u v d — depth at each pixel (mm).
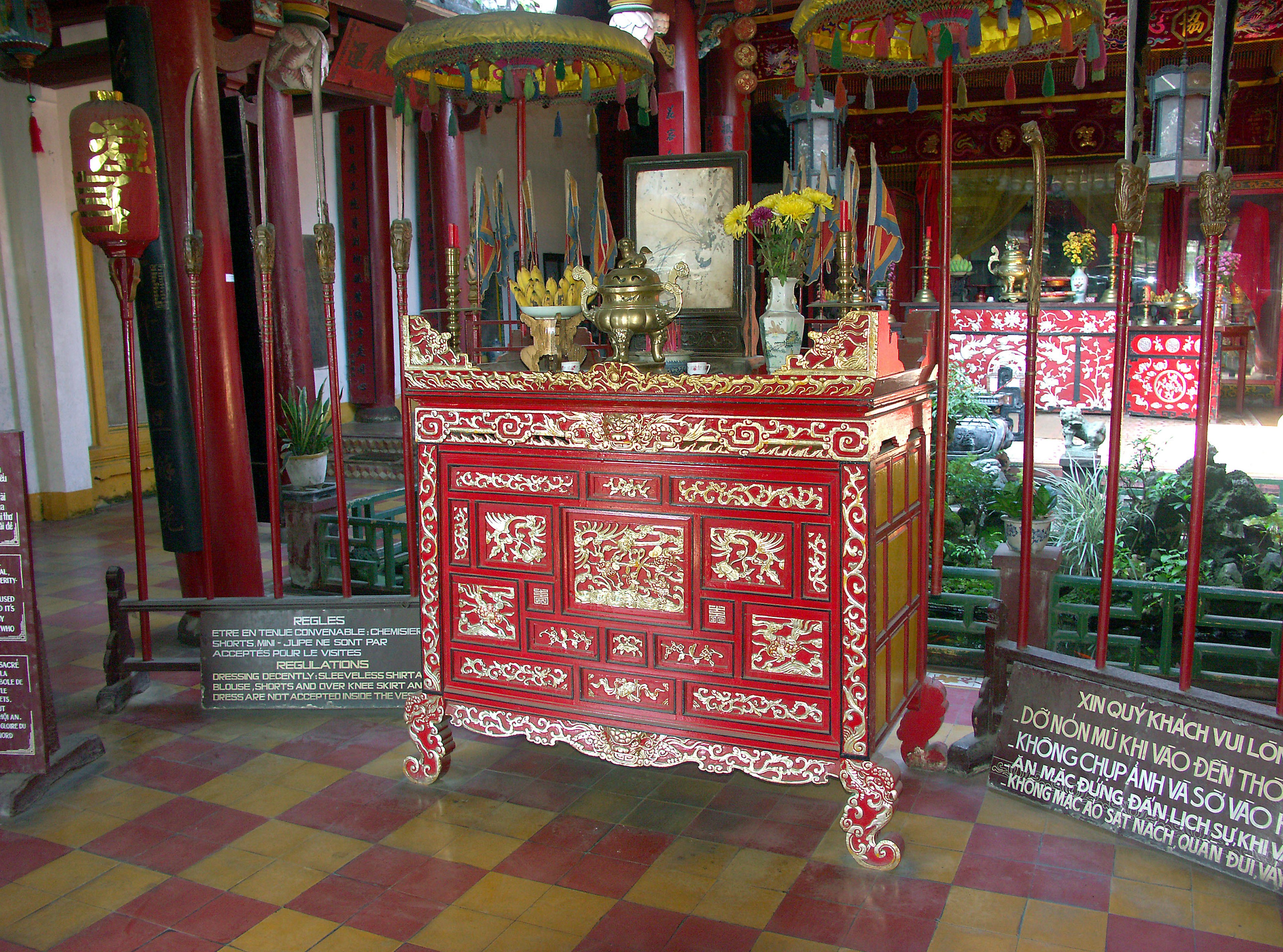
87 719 3812
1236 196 11695
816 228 3400
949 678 4047
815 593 2703
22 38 5703
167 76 4371
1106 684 2867
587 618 3002
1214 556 4836
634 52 3496
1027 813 3012
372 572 5406
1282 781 2518
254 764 3422
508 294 4195
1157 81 9594
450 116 3967
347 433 9672
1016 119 14641
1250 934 2391
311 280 10008
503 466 3062
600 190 3852
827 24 3305
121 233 3773
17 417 7492
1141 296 14875
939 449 3191
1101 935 2395
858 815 2713
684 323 3803
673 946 2379
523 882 2674
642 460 2867
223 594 4703
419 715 3238
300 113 8148
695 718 2900
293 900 2600
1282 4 8805
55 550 6656
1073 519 5109
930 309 3266
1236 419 10594
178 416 4387
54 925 2500
